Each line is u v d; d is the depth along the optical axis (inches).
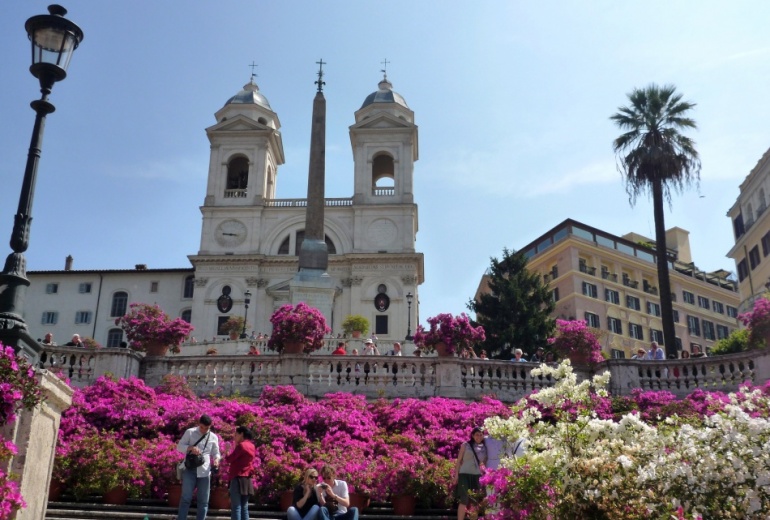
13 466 314.7
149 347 868.6
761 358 746.2
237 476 423.2
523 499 327.9
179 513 421.1
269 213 2519.7
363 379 799.1
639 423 331.0
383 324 2358.5
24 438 319.0
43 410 336.8
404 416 676.7
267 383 796.6
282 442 597.9
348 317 2106.3
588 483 312.0
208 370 805.9
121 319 887.7
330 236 2503.7
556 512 315.9
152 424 619.8
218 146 2588.6
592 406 361.1
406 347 1850.4
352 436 639.8
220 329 2324.1
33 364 348.2
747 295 2154.3
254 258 2410.2
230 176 2632.9
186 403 662.5
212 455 438.6
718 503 288.2
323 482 415.8
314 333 827.4
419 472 515.2
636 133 1323.8
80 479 501.4
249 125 2588.6
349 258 2411.4
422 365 805.9
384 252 2420.0
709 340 3184.1
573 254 2817.4
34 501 328.2
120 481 503.8
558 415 351.9
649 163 1256.2
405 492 509.0
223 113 2674.7
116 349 778.2
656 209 1229.7
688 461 300.0
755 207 2069.4
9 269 353.7
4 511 280.8
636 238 3452.3
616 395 778.8
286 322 822.5
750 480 287.1
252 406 668.7
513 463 339.9
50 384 338.3
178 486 503.2
